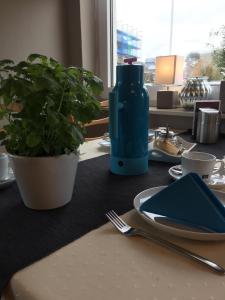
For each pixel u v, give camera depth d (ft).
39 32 7.04
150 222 1.66
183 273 1.28
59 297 1.14
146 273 1.28
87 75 2.12
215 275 1.26
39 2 6.92
